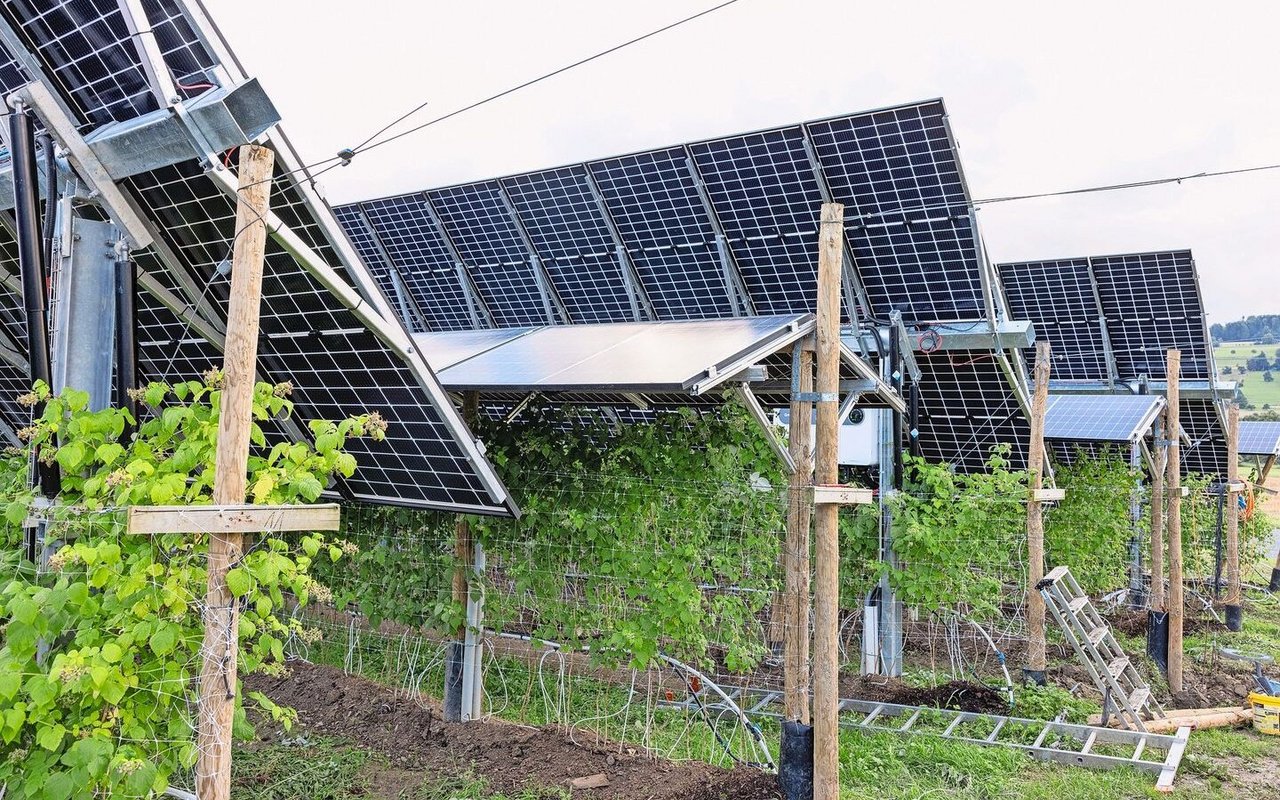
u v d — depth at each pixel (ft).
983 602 33.09
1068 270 50.42
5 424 34.76
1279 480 143.84
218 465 13.21
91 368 17.25
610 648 25.67
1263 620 52.60
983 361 36.58
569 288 45.39
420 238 49.37
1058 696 31.71
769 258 37.27
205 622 13.32
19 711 13.82
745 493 27.84
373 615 29.04
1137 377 52.70
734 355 20.81
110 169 17.17
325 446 15.52
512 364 25.04
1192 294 48.34
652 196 38.88
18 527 18.57
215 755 13.20
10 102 16.24
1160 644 39.06
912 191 32.14
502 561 27.30
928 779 25.14
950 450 43.62
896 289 34.50
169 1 15.16
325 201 17.89
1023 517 34.45
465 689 26.58
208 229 19.20
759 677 32.73
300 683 30.14
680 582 25.03
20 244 16.35
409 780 23.31
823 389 20.99
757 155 34.78
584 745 24.81
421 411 22.06
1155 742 28.14
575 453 26.12
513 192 43.29
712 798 21.74
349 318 20.20
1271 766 27.43
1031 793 24.31
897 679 33.99
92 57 16.85
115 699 14.17
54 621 14.78
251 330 13.35
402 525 28.45
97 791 15.14
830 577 20.85
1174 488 37.50
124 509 14.32
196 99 15.58
